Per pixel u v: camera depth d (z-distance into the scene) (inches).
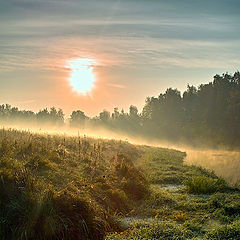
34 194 405.4
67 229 376.8
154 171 808.3
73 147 776.3
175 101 4074.8
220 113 3206.2
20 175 438.3
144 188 567.2
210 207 499.5
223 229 381.4
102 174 601.6
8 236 356.8
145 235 377.4
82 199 419.5
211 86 3474.4
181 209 497.7
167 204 523.2
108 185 528.7
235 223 402.0
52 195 406.9
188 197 574.2
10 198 391.2
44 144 685.3
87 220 399.2
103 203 472.4
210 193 607.5
